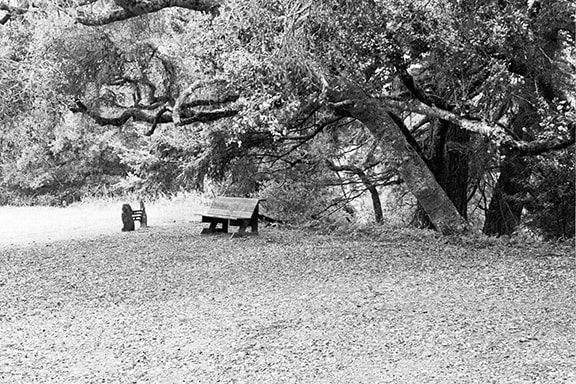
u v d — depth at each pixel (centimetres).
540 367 461
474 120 1105
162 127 1925
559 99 1098
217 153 1552
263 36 848
